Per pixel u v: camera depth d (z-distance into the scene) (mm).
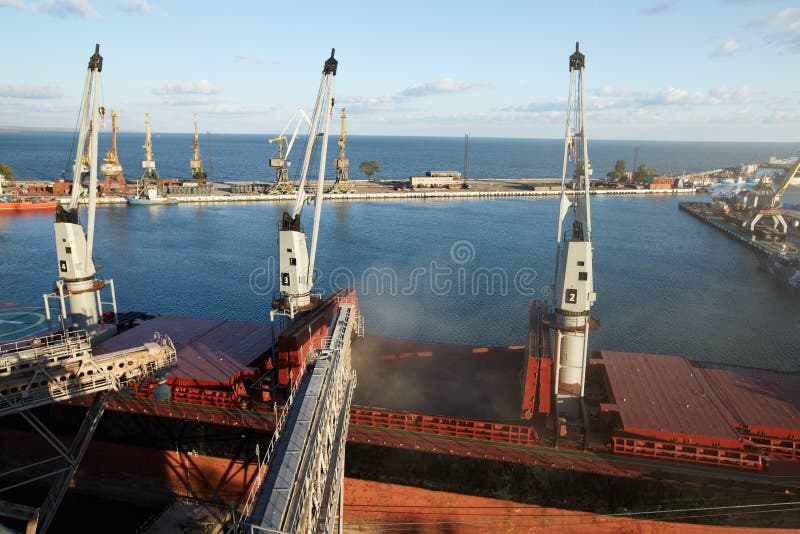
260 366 42344
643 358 39594
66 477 30031
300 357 35844
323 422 21094
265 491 16656
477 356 46375
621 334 68188
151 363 33469
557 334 34375
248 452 33594
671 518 27859
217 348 43469
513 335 67062
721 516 27266
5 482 39188
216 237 122562
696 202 189875
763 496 26547
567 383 35094
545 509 29656
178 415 34781
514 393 40562
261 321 70562
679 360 39250
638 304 80125
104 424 35750
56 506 29250
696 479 27703
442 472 30609
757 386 35000
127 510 36562
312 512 19094
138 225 135625
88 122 41344
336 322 31750
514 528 30500
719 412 31594
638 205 188125
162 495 36562
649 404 32562
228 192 190750
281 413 34625
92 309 43562
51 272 90625
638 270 99938
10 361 27984
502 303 79562
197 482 35562
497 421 35375
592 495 28641
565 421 33344
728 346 64562
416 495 31500
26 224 129625
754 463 27969
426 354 46781
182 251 108250
